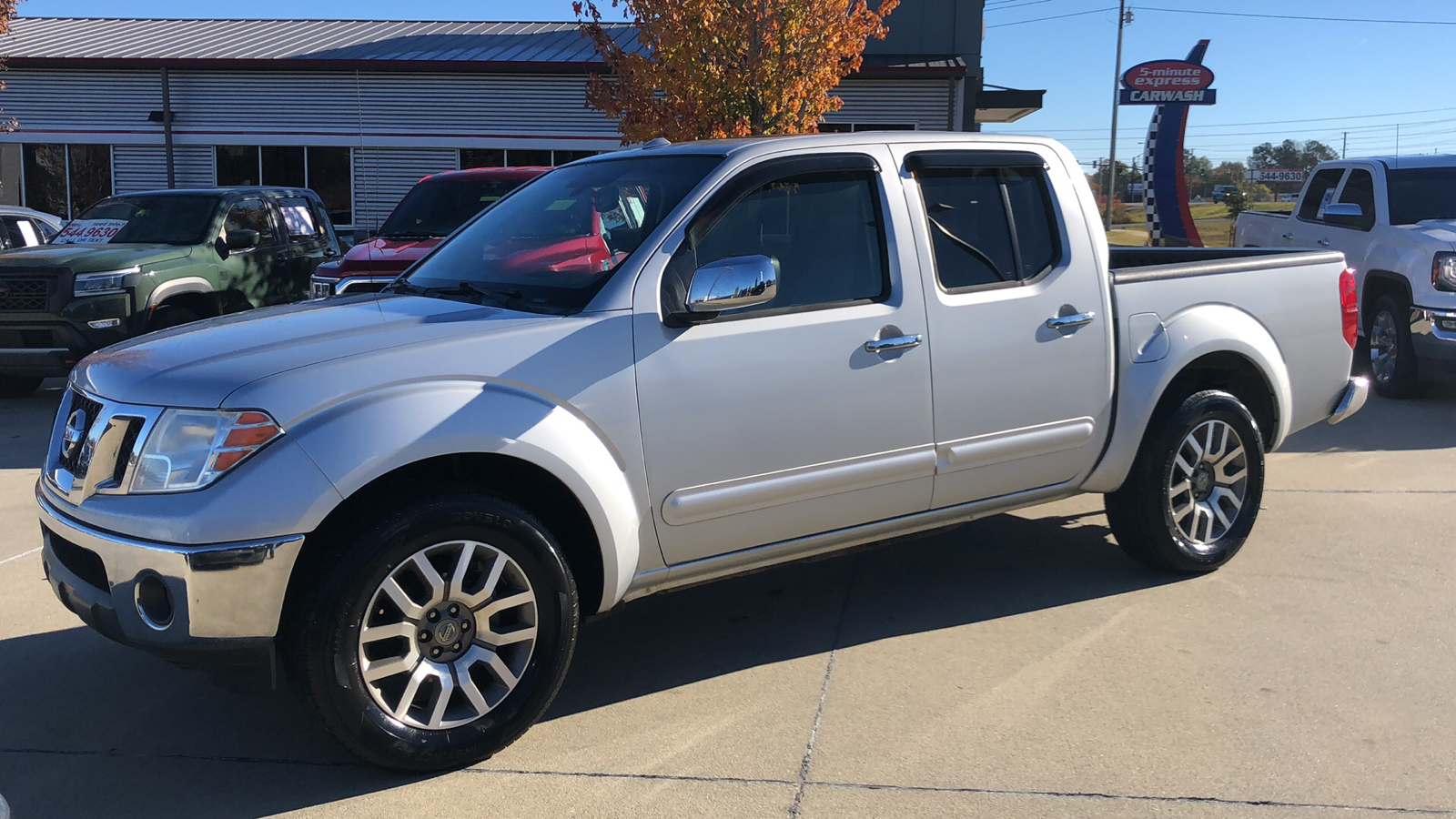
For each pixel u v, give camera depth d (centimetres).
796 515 379
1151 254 614
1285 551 512
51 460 342
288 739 347
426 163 2080
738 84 1077
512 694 328
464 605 317
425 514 305
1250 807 294
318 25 2505
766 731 345
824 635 425
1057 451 433
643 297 346
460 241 434
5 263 857
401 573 312
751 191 372
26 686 386
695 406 350
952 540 546
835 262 385
